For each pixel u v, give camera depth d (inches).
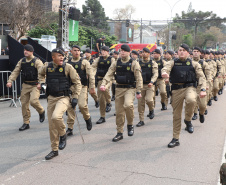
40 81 199.8
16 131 261.4
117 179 156.9
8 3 963.3
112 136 241.1
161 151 202.1
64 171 168.6
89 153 198.5
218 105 404.8
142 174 163.2
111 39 1827.0
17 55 425.7
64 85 187.8
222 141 227.3
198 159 186.9
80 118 315.9
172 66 208.1
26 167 176.1
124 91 224.4
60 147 191.9
